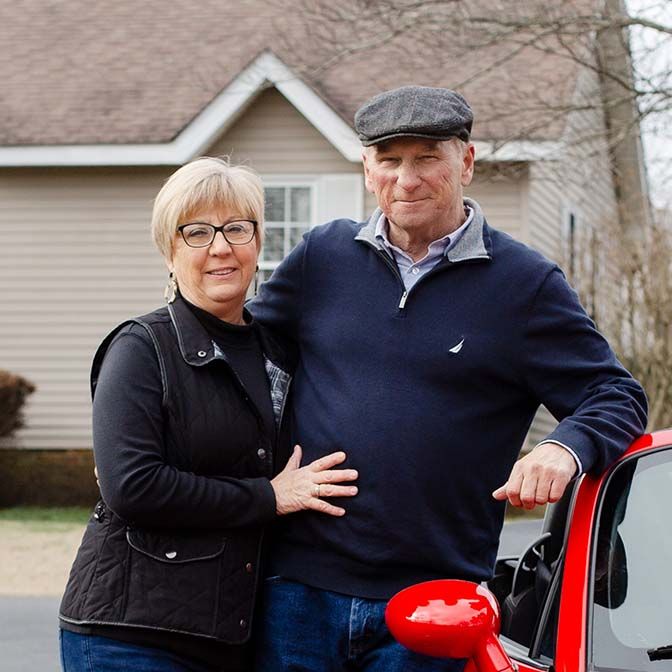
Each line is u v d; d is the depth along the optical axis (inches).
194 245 122.4
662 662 102.0
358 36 449.4
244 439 120.9
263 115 581.3
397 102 121.5
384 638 119.0
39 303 593.6
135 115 584.1
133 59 629.3
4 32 671.1
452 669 116.1
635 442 116.7
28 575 391.5
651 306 537.3
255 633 124.5
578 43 432.1
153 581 114.5
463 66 500.4
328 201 576.4
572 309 120.0
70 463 580.1
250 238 124.0
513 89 447.2
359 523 118.5
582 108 399.2
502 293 120.3
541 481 106.5
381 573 118.4
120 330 121.0
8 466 581.0
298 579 122.0
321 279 128.9
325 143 577.0
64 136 576.1
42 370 592.4
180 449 118.3
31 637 307.6
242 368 124.3
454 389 119.6
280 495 119.8
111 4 684.1
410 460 117.6
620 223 614.2
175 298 125.1
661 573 107.3
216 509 115.9
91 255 590.2
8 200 596.4
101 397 117.2
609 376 118.2
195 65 614.9
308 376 126.6
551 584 116.4
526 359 119.7
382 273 125.1
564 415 120.3
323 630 122.0
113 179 588.1
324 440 121.6
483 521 121.2
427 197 121.3
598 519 112.6
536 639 114.7
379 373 121.0
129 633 113.6
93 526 117.7
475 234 122.6
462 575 119.5
